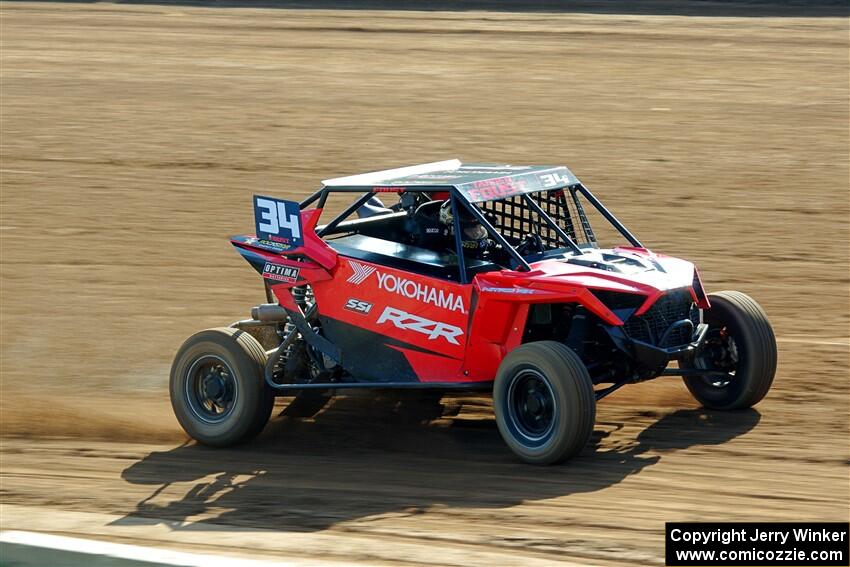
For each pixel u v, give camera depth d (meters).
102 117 53.94
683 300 19.03
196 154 46.19
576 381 17.31
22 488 18.78
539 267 18.88
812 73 59.03
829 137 45.22
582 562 14.09
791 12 85.62
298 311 21.05
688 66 62.38
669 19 82.69
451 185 19.36
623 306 18.27
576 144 45.69
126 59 70.62
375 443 20.09
